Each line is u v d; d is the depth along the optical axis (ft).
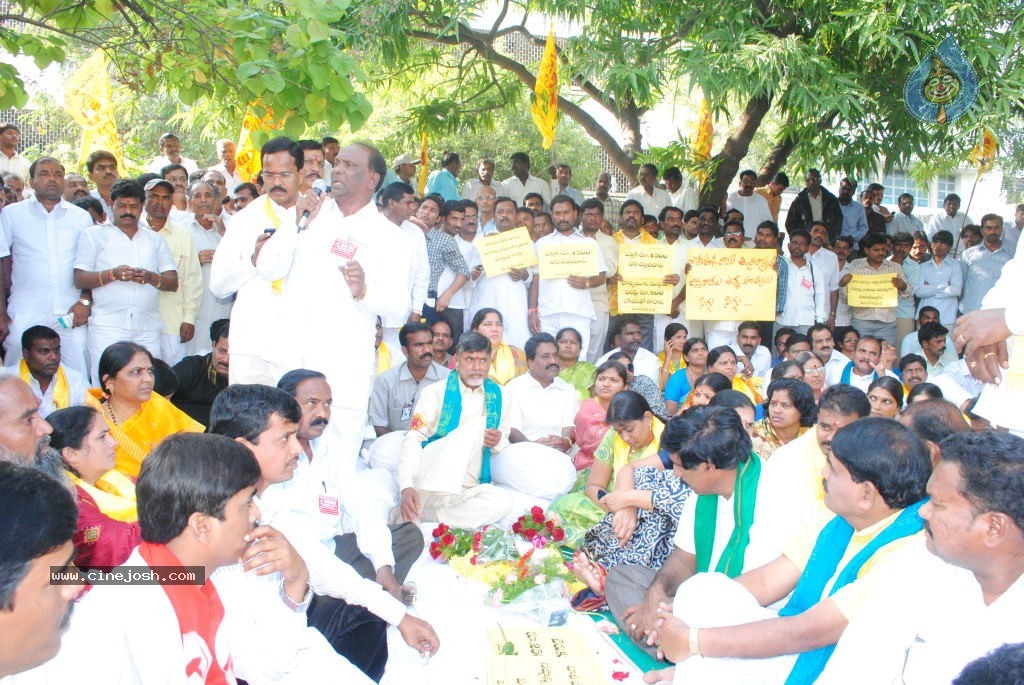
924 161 31.60
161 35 12.84
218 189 26.21
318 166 15.47
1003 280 9.16
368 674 11.11
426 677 11.44
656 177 34.37
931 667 7.66
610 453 16.42
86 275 20.25
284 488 11.98
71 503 5.43
